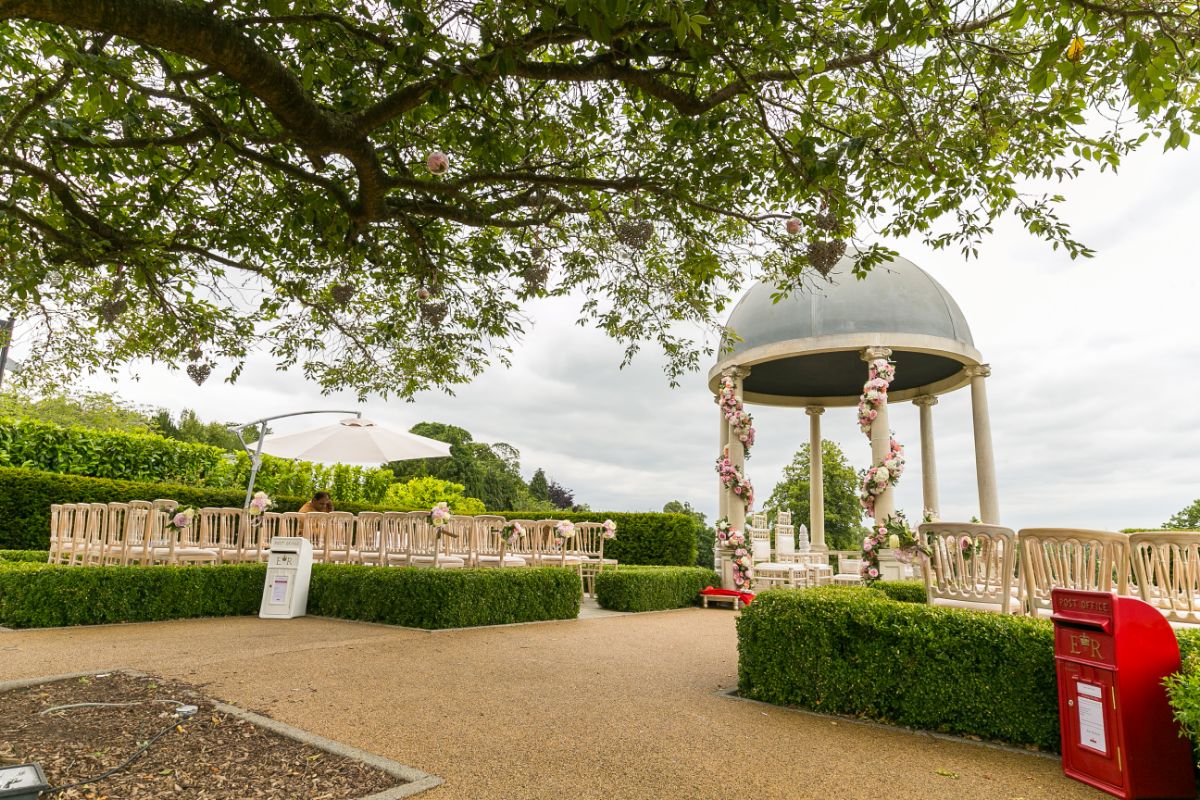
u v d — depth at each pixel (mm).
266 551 10227
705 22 2918
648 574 10688
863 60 4414
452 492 22359
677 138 5215
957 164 5273
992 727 4016
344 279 5863
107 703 4125
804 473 22906
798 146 4371
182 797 2834
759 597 5109
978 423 12000
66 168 5102
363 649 6207
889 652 4422
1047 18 3670
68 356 7188
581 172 6211
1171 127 3686
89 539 8516
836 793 3127
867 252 5480
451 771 3236
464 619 7820
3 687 4379
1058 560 4758
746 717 4402
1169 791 3178
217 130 4398
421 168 6039
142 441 14000
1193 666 3254
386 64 3990
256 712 4082
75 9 2701
